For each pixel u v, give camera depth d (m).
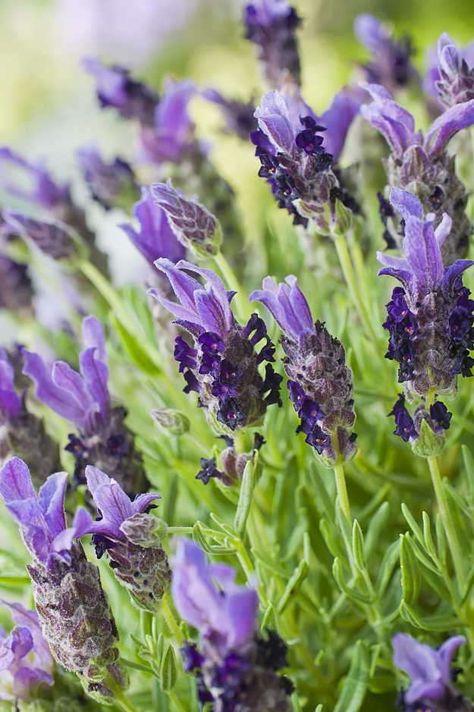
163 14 1.22
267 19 0.50
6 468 0.38
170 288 0.43
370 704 0.43
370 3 1.08
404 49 0.52
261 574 0.42
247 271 0.52
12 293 0.52
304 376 0.39
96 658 0.38
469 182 0.46
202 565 0.34
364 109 0.41
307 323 0.39
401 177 0.41
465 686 0.41
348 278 0.43
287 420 0.46
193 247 0.42
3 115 1.26
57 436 0.49
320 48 1.01
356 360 0.46
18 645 0.39
